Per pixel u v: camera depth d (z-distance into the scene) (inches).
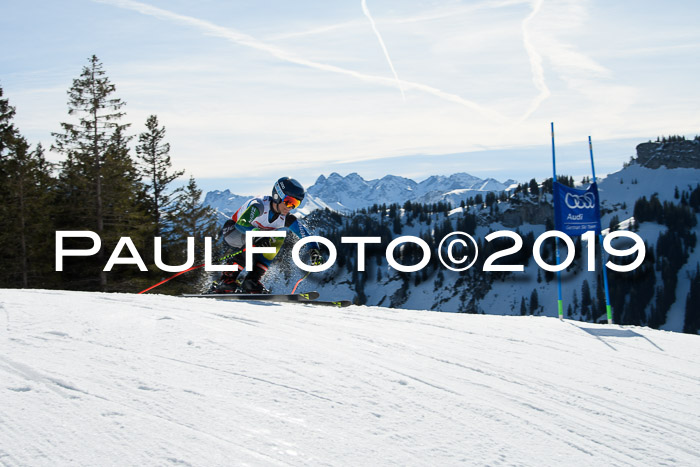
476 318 264.8
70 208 1206.9
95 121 1214.3
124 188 1232.8
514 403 134.8
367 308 281.6
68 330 175.5
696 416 136.4
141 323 191.9
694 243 7298.2
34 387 121.0
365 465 94.3
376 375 146.9
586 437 116.7
